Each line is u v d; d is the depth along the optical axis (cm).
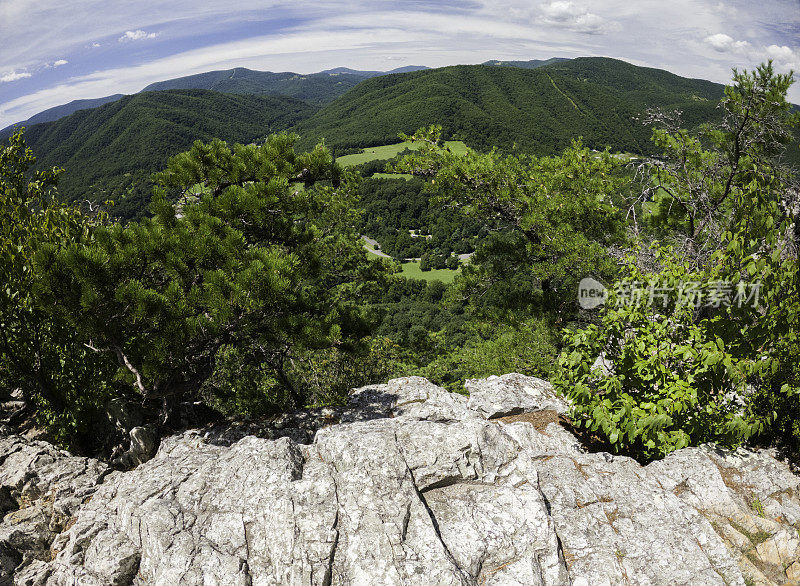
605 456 612
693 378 605
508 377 933
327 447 558
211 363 935
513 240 1581
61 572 471
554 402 838
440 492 509
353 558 413
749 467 572
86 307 670
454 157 1499
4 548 534
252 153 1068
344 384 1591
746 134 1102
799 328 579
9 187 1279
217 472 557
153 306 696
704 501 525
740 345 595
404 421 659
